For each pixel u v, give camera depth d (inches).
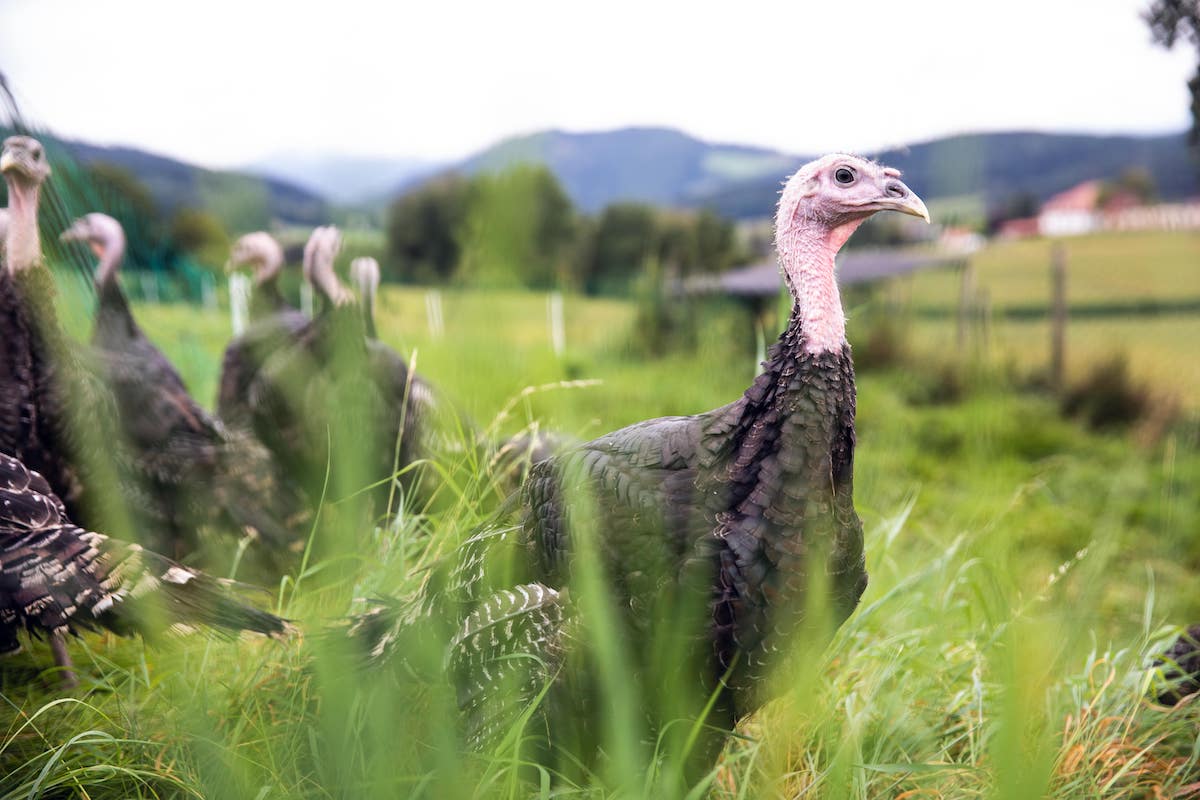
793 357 100.7
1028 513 228.5
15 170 130.4
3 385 132.6
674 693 96.0
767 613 96.9
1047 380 433.1
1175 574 185.2
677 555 96.3
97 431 138.3
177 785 100.7
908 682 126.1
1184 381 448.5
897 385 334.6
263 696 108.8
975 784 108.7
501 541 108.8
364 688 88.4
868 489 177.8
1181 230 718.5
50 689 129.2
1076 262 695.7
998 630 110.7
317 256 184.4
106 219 177.5
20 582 105.0
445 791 71.7
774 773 87.4
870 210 102.2
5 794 101.3
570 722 100.0
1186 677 126.7
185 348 267.9
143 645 125.0
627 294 457.1
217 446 180.4
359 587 126.4
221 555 168.2
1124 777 114.0
